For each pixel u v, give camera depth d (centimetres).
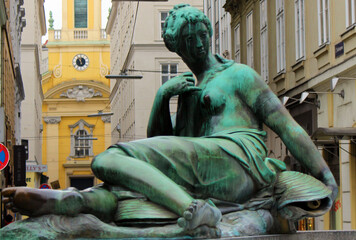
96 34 6369
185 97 351
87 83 6225
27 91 4641
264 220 314
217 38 2997
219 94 339
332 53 1590
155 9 3828
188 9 347
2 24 2350
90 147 6225
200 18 344
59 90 6209
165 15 3844
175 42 346
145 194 288
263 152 329
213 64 354
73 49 6338
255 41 2317
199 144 308
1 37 2355
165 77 3825
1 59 2333
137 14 3822
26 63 4656
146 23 3828
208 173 307
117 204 292
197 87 348
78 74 6316
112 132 5750
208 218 281
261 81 342
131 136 4006
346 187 1455
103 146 6244
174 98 3034
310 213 318
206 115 342
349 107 1486
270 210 323
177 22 344
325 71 1611
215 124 338
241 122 336
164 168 299
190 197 284
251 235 302
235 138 320
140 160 294
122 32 4809
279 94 2036
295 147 336
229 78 344
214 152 309
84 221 277
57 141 6209
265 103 339
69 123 6238
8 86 2736
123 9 4731
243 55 2489
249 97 339
